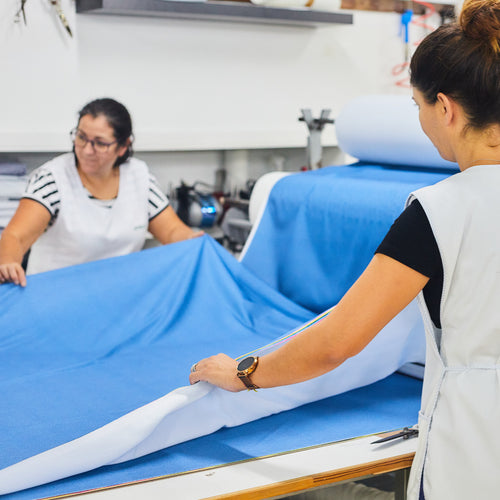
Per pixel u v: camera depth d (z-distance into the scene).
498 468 1.03
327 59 3.57
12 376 1.68
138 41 3.02
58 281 1.98
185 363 1.78
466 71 0.98
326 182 2.08
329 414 1.46
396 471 1.26
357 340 1.02
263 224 2.24
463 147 1.05
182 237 2.51
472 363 1.06
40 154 3.01
